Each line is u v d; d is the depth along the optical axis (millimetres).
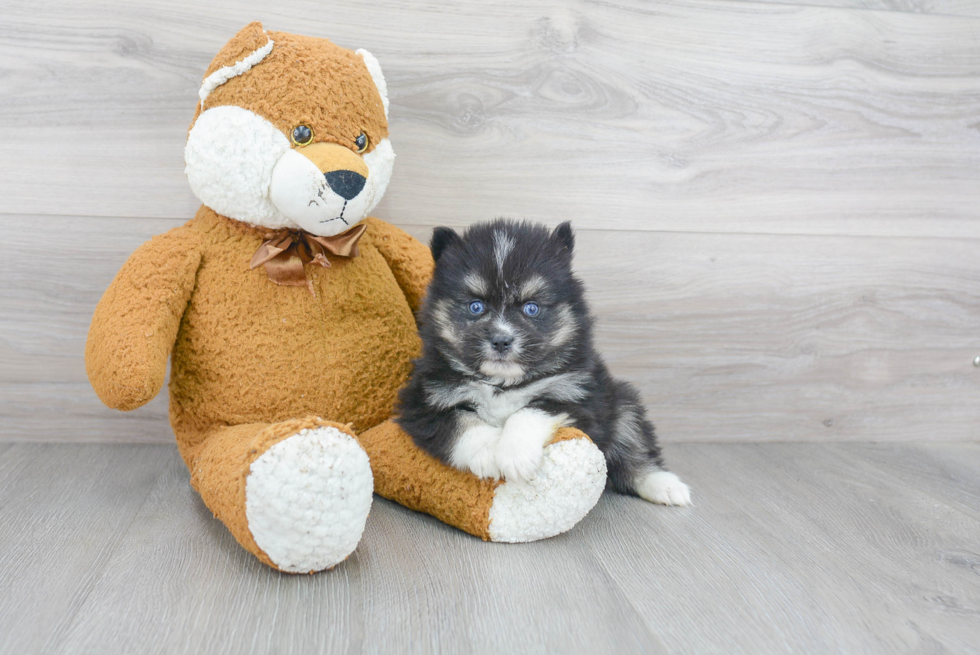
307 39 1715
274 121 1606
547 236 1811
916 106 2398
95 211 2090
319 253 1774
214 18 2057
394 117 2168
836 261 2434
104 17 2014
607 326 2357
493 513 1604
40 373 2139
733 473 2172
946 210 2465
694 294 2379
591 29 2213
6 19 1971
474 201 2248
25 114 2016
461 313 1725
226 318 1724
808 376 2484
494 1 2156
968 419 2592
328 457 1329
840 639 1292
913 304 2494
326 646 1197
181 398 1790
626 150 2283
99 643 1183
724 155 2328
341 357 1812
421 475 1700
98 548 1508
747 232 2373
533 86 2213
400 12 2125
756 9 2273
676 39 2254
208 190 1661
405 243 2043
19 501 1740
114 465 2020
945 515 1891
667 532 1724
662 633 1283
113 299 1617
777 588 1464
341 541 1377
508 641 1238
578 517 1639
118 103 2053
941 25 2375
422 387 1739
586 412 1704
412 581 1427
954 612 1400
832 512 1888
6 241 2057
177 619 1255
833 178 2389
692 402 2443
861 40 2340
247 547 1392
